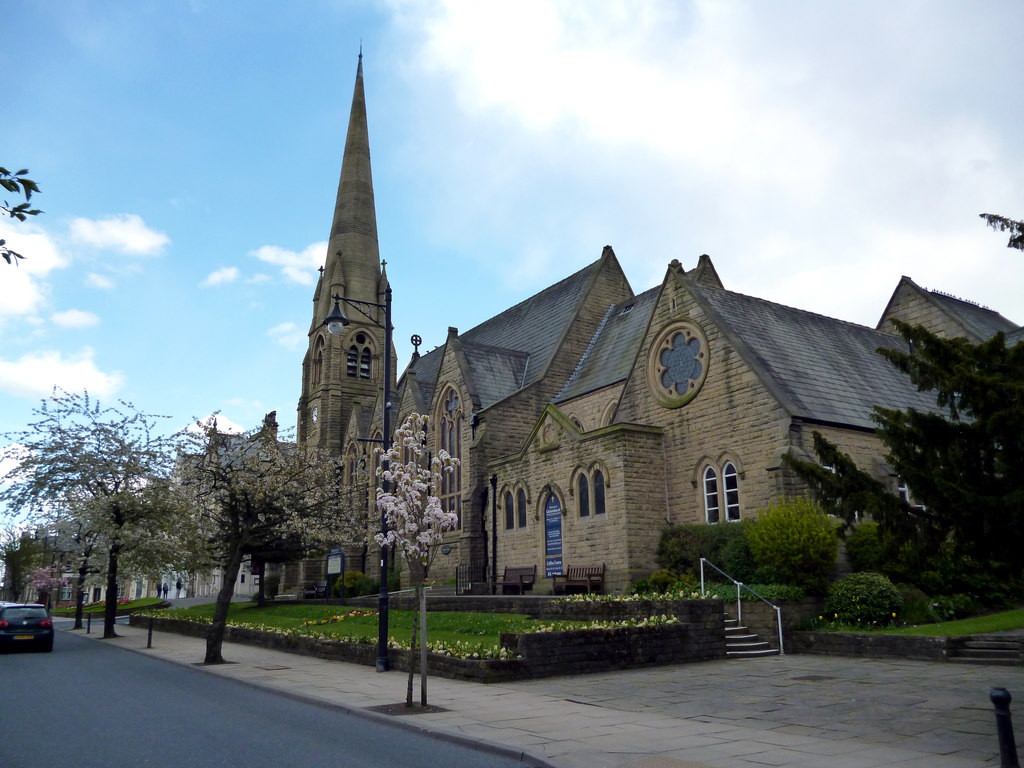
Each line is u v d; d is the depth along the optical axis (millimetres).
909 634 19516
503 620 24281
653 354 31594
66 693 16703
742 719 12406
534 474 34062
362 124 76000
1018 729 11266
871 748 10195
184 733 11773
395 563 47625
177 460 35000
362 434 60594
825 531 22750
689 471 28984
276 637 27641
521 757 9953
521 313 54250
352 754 10250
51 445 33625
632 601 21391
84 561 41875
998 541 11641
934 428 12258
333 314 20094
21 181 7535
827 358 31672
